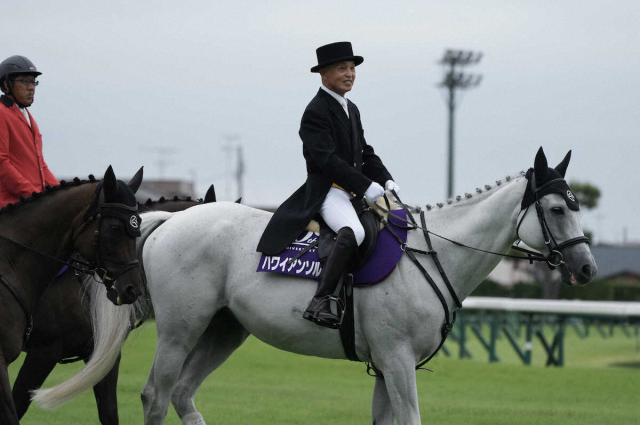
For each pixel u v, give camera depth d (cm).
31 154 1266
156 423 1147
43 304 1188
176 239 1152
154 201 1389
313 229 1130
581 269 1066
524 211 1092
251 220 1162
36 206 1101
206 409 1667
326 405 1758
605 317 2717
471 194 1126
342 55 1127
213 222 1157
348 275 1094
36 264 1096
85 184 1109
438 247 1109
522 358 2778
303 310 1105
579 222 1082
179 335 1147
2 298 1069
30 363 1205
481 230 1108
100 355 1144
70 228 1097
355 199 1131
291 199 1152
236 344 1215
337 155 1121
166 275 1145
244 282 1132
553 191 1080
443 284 1098
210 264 1145
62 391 1115
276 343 1144
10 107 1258
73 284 1209
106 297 1160
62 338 1208
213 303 1148
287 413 1639
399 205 1141
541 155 1083
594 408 1797
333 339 1112
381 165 1178
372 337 1089
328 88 1145
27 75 1262
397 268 1088
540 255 1115
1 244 1089
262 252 1120
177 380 1165
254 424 1518
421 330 1079
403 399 1073
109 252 1059
